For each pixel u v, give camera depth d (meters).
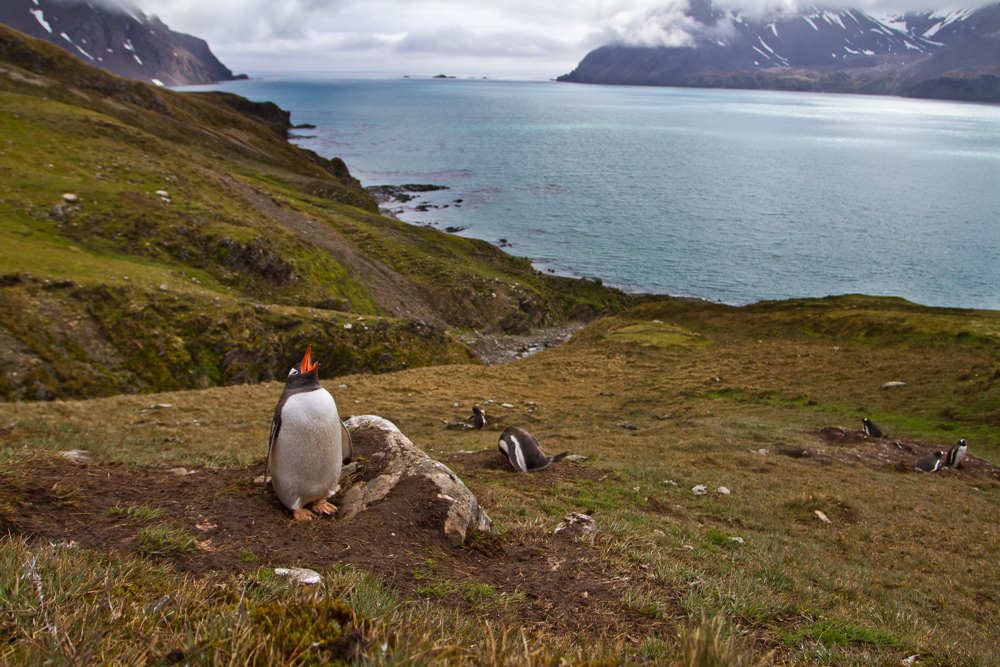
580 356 39.12
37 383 35.34
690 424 22.22
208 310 46.59
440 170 186.00
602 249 107.06
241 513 5.53
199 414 21.05
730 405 25.97
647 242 111.31
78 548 4.05
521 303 80.31
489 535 5.98
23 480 5.13
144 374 40.56
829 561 9.11
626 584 5.31
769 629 5.02
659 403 27.25
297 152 147.38
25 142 68.56
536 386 31.03
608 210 136.88
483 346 72.69
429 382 30.11
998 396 21.80
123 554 4.28
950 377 25.53
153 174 70.19
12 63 104.94
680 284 89.25
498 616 4.36
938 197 156.75
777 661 4.25
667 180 177.38
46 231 53.25
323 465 5.60
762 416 23.64
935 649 5.20
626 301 84.38
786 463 16.58
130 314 42.56
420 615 3.48
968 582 8.94
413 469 6.55
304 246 72.38
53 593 2.76
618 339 43.06
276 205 86.19
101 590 2.92
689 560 7.20
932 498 13.84
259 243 62.88
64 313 40.09
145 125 109.69
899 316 39.31
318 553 4.89
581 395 28.97
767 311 50.38
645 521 9.48
